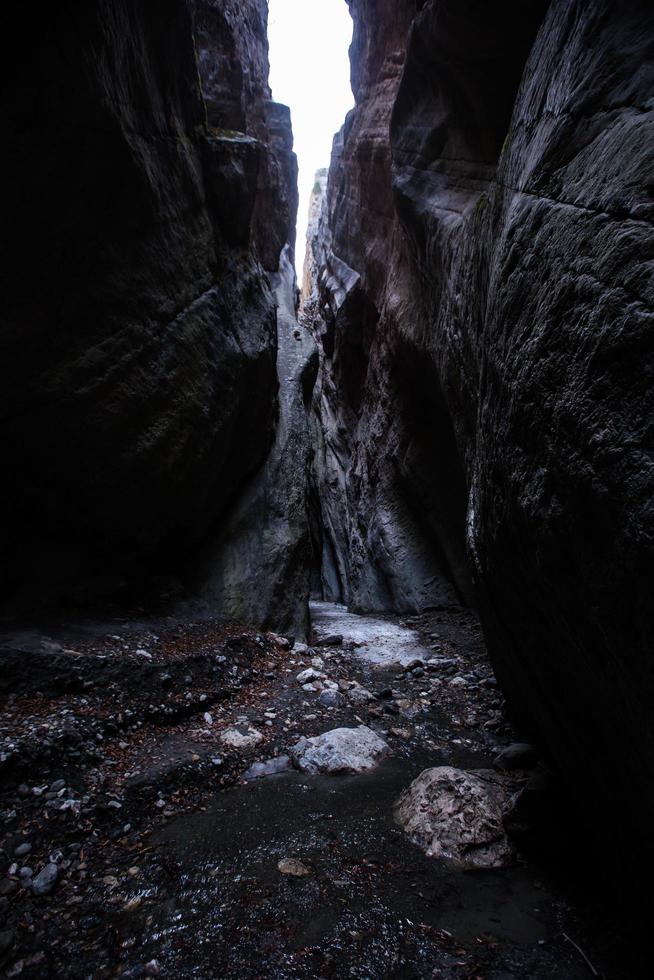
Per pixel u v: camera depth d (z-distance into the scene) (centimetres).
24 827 289
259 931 241
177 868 279
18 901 252
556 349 225
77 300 445
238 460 754
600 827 267
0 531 454
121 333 493
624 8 229
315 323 2377
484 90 581
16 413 425
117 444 497
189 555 668
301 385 1104
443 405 928
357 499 1534
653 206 172
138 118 483
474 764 407
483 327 416
